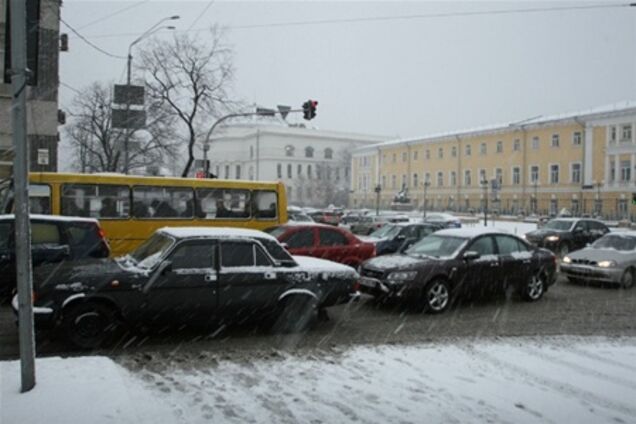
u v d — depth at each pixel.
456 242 11.29
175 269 7.78
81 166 40.12
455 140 71.31
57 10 24.44
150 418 4.68
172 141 31.08
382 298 10.48
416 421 4.90
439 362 6.79
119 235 14.73
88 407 4.71
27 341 5.00
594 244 15.46
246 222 16.28
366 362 6.70
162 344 7.70
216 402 5.20
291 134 103.94
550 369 6.64
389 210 72.94
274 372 6.22
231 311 8.05
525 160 62.66
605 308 11.23
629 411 5.34
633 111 52.38
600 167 55.34
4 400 4.77
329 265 8.93
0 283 10.05
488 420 4.99
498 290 11.27
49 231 10.20
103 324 7.39
